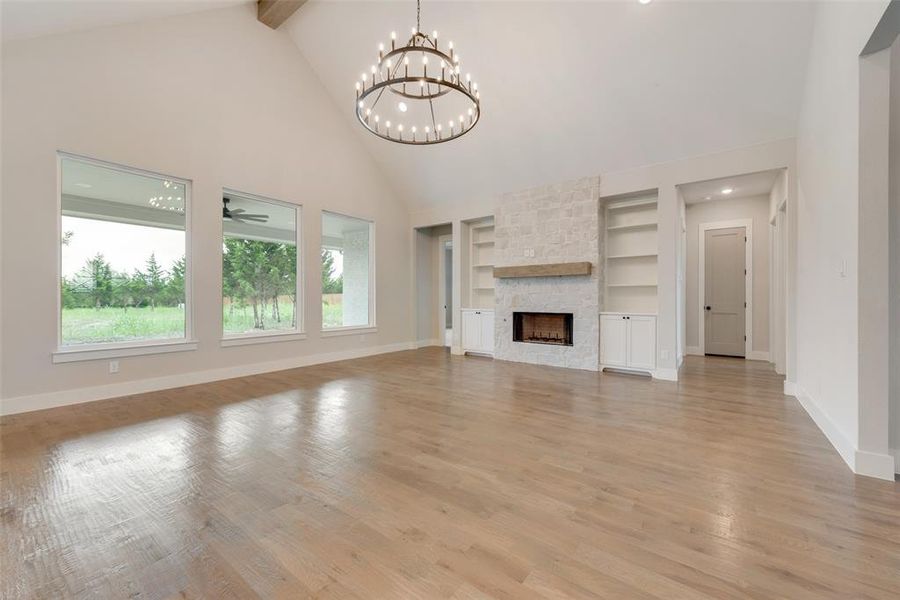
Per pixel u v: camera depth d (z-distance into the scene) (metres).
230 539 1.66
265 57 5.30
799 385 3.86
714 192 5.55
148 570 1.47
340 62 5.58
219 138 4.81
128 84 4.06
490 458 2.49
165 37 4.33
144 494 2.04
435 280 8.23
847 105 2.48
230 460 2.47
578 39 4.05
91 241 3.91
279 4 4.85
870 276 2.25
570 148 5.17
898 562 1.48
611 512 1.85
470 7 4.22
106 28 3.90
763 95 3.81
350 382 4.70
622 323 5.19
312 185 5.89
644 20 3.69
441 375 5.12
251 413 3.46
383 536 1.67
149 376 4.22
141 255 4.25
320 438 2.85
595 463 2.40
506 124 5.26
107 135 3.91
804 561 1.49
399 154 6.54
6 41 3.34
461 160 6.11
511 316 6.18
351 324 6.66
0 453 2.58
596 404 3.72
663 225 4.82
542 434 2.91
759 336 6.13
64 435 2.91
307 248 5.84
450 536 1.67
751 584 1.37
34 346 3.51
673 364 4.77
